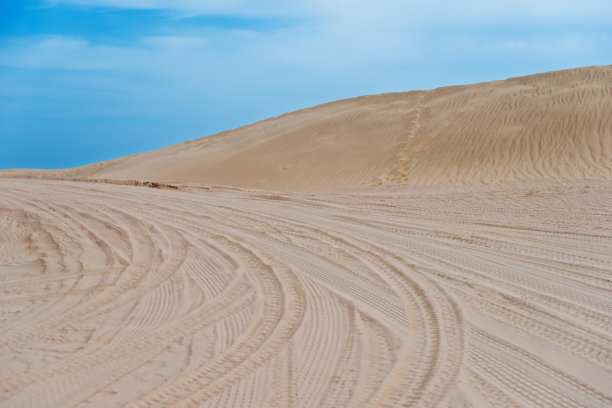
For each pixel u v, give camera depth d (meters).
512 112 29.67
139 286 8.17
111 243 11.18
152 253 10.27
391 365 5.09
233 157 35.56
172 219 13.79
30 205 16.94
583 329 5.79
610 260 8.43
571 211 12.64
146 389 4.77
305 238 11.26
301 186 27.50
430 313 6.49
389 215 13.91
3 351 5.79
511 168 24.08
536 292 7.09
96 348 5.78
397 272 8.38
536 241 9.98
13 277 9.08
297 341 5.77
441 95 38.19
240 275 8.56
